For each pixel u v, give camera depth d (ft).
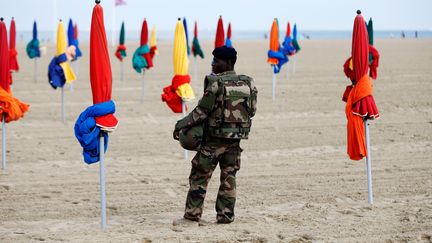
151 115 65.51
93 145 28.60
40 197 34.73
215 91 26.99
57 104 74.18
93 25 28.07
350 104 32.45
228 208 28.89
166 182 38.55
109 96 28.55
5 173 41.01
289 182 38.01
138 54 73.97
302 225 28.76
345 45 257.14
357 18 31.89
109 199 34.32
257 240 26.43
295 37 112.27
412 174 39.96
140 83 96.22
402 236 26.78
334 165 43.11
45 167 43.04
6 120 42.22
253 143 51.21
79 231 28.14
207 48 228.43
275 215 30.50
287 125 59.41
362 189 36.14
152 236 26.96
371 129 56.90
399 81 92.07
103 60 28.25
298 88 86.22
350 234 27.22
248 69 122.11
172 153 48.03
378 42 288.71
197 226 28.58
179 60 44.78
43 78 105.60
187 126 27.53
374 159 44.93
